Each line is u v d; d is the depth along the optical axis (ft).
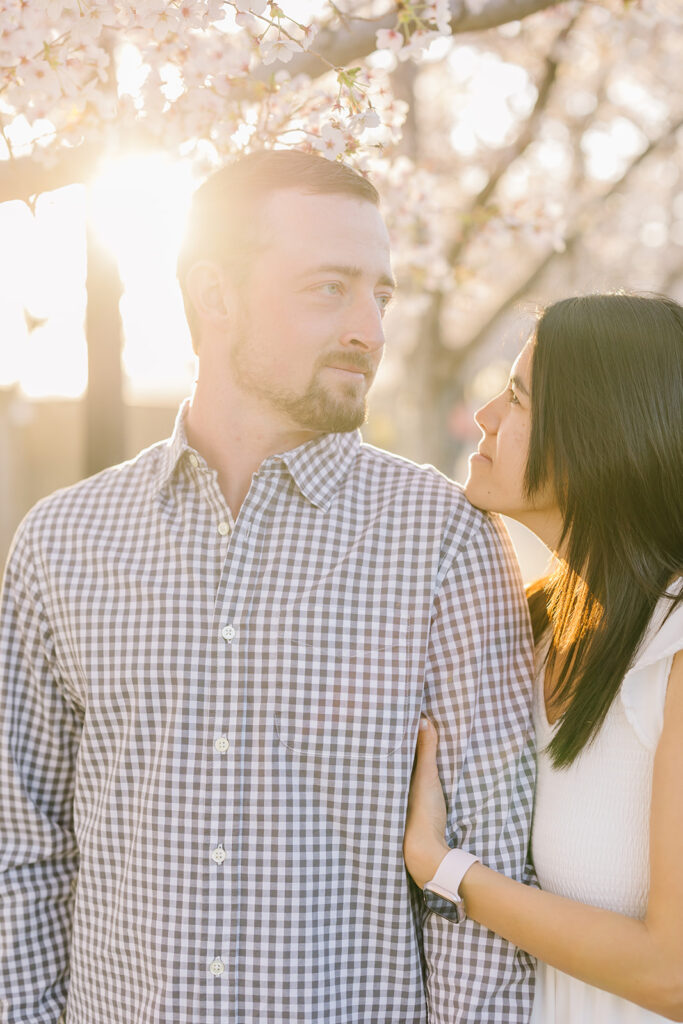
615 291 6.16
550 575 6.59
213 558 5.90
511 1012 5.59
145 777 5.77
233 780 5.61
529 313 6.36
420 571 5.81
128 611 5.92
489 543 5.98
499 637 5.90
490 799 5.68
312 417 5.87
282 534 5.91
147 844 5.69
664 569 5.54
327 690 5.67
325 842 5.62
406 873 5.63
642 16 10.80
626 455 5.55
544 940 5.17
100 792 5.96
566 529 5.81
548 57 23.18
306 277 5.71
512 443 5.88
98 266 13.85
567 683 5.69
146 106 7.14
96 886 5.90
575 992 5.56
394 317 29.89
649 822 5.31
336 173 5.86
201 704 5.73
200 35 7.25
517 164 28.60
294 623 5.72
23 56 6.53
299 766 5.63
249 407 6.02
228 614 5.75
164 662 5.78
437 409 28.89
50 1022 6.23
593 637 5.64
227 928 5.53
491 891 5.32
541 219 13.20
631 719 5.36
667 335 5.67
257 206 5.84
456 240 15.15
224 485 6.15
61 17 6.58
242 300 5.88
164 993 5.55
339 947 5.62
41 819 6.25
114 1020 5.78
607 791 5.49
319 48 7.83
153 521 6.11
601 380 5.62
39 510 6.40
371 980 5.65
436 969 5.62
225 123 7.42
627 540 5.58
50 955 6.29
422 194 11.27
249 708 5.69
